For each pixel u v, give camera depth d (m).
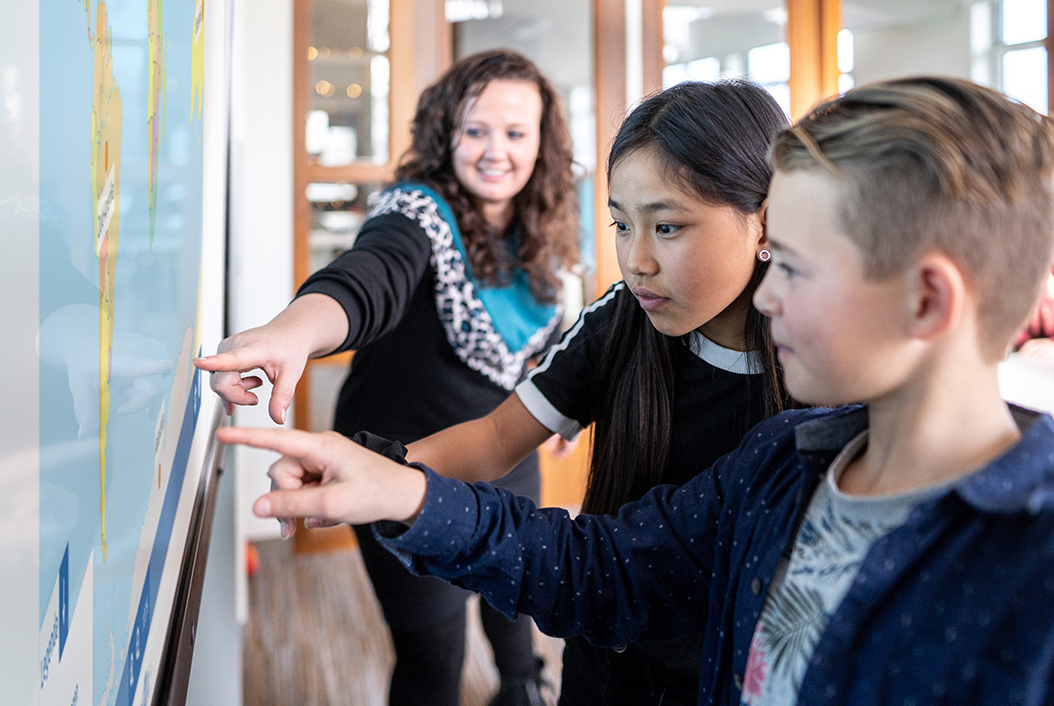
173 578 0.66
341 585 2.96
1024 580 0.45
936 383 0.50
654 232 0.81
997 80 3.65
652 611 0.76
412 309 1.48
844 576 0.53
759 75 3.56
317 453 0.59
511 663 1.75
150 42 0.55
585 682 1.02
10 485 0.28
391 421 1.54
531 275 1.60
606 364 0.97
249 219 3.16
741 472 0.71
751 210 0.80
